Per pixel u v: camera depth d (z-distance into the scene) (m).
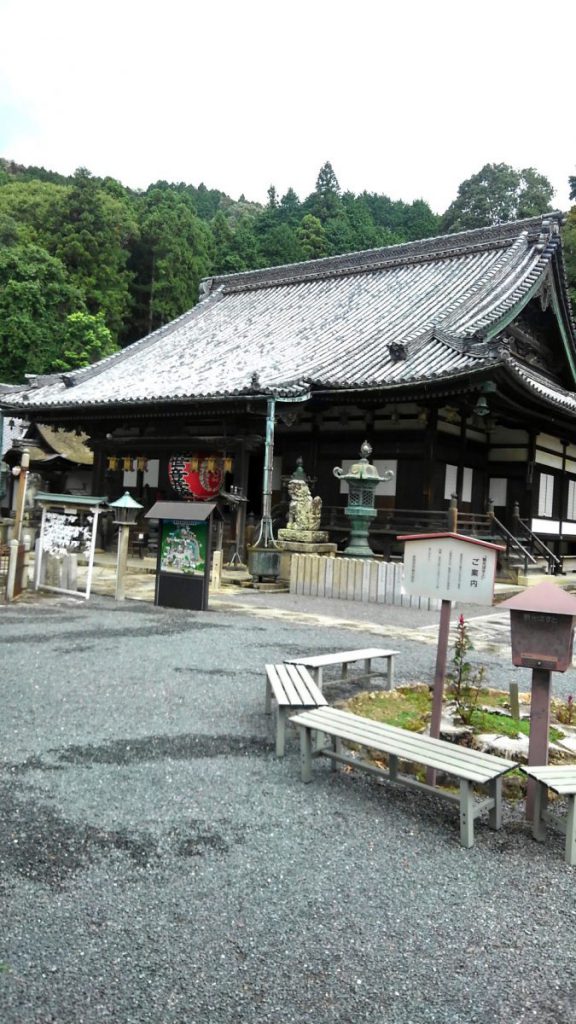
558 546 20.92
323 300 24.36
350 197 80.88
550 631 4.03
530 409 17.11
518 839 3.90
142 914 2.96
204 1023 2.38
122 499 11.73
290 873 3.37
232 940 2.83
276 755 4.90
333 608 11.98
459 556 4.61
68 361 39.88
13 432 29.06
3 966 2.60
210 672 7.03
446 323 17.94
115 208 52.56
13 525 14.39
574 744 5.13
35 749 4.79
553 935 2.99
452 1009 2.51
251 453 19.75
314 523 14.85
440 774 4.77
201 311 27.75
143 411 18.52
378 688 6.81
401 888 3.30
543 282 19.34
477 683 6.69
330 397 16.61
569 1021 2.48
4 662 7.14
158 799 4.10
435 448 17.05
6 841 3.51
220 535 13.68
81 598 11.71
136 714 5.64
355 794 4.37
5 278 39.72
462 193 60.44
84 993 2.49
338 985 2.60
